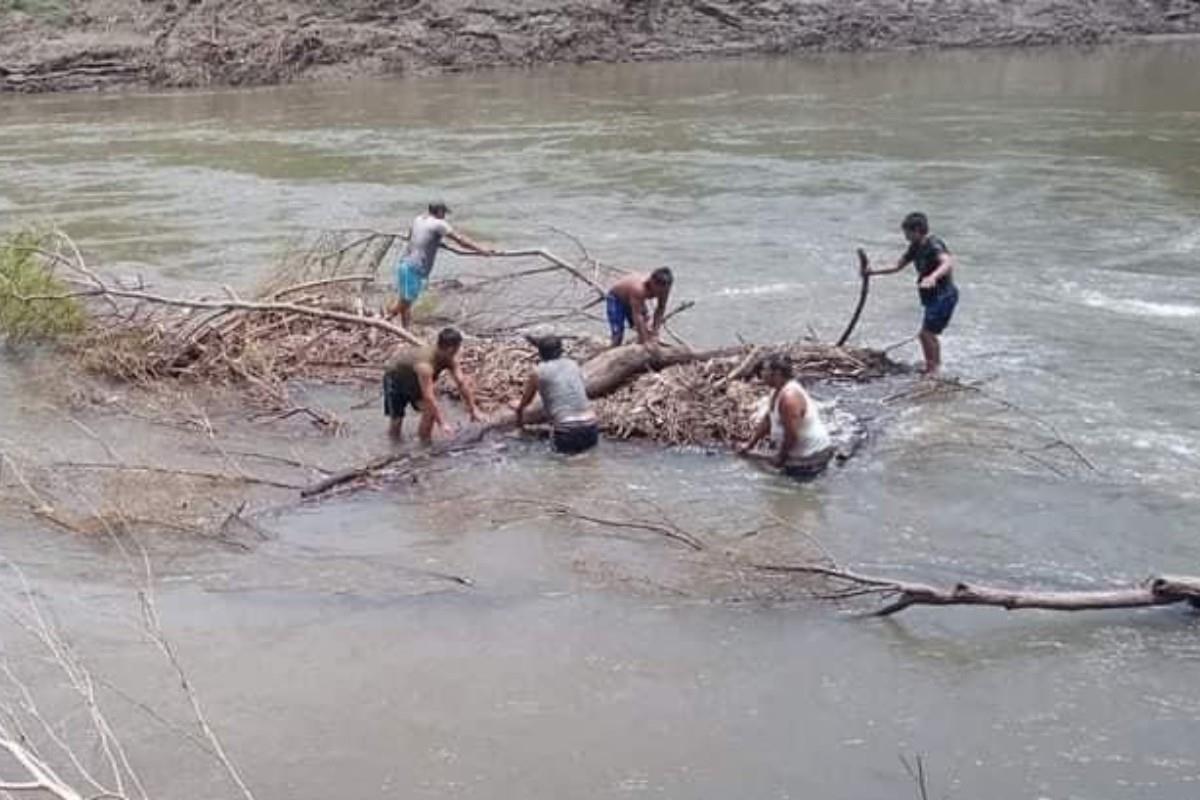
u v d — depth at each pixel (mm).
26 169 25891
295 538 9250
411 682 7398
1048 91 35531
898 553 8883
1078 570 8609
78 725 6988
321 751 6781
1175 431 10961
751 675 7434
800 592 8359
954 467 10258
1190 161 24453
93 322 13562
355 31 41375
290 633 7941
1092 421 11195
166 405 11922
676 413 10883
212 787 6488
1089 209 20281
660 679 7406
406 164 25766
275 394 11914
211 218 20844
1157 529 9188
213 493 10016
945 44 47469
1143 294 15289
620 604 8250
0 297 13398
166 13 40531
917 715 7031
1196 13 51094
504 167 25203
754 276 16516
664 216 20500
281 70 39781
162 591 8477
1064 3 49469
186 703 7195
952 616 8031
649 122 30969
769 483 10023
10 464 10359
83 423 11555
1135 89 35594
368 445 11023
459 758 6715
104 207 21906
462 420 11430
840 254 17688
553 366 10672
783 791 6426
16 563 8844
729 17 45969
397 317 13844
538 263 17422
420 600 8336
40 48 38656
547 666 7555
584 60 43844
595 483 10078
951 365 12680
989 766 6594
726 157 25859
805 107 33094
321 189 23297
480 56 42438
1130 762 6613
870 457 10453
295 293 13781
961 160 25016
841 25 46688
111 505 9719
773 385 10133
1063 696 7172
